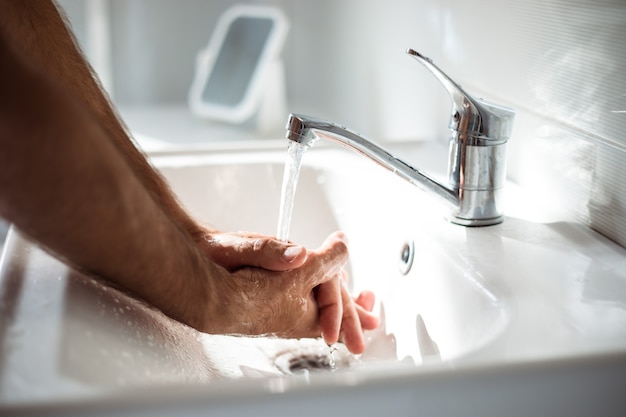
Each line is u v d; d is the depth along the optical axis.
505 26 0.87
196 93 1.78
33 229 0.47
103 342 0.53
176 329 0.66
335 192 0.98
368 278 0.89
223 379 0.67
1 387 0.43
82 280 0.59
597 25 0.70
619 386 0.49
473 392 0.46
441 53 1.05
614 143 0.69
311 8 1.71
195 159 1.01
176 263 0.57
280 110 1.67
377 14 1.30
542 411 0.48
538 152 0.83
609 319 0.56
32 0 0.73
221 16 2.06
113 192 0.48
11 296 0.55
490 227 0.76
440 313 0.70
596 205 0.73
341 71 1.52
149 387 0.44
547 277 0.64
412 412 0.45
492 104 0.76
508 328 0.54
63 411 0.42
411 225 0.79
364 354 0.81
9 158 0.43
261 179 1.00
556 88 0.78
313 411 0.44
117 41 2.06
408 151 1.03
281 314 0.73
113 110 0.77
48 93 0.44
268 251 0.72
